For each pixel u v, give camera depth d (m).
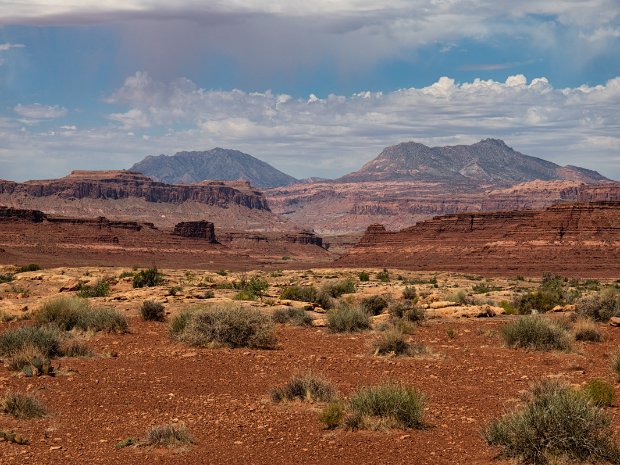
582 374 21.69
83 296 52.38
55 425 15.88
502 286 99.12
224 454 14.01
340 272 141.75
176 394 19.06
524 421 13.69
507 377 21.39
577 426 13.30
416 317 35.25
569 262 181.50
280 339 29.53
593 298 37.62
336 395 18.28
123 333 30.89
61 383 19.95
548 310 43.75
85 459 13.56
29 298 49.94
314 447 14.42
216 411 17.23
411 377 21.36
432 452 14.05
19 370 21.59
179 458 13.75
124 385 19.98
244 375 21.70
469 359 24.59
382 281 105.50
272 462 13.56
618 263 176.75
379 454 13.98
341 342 28.64
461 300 49.41
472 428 15.69
